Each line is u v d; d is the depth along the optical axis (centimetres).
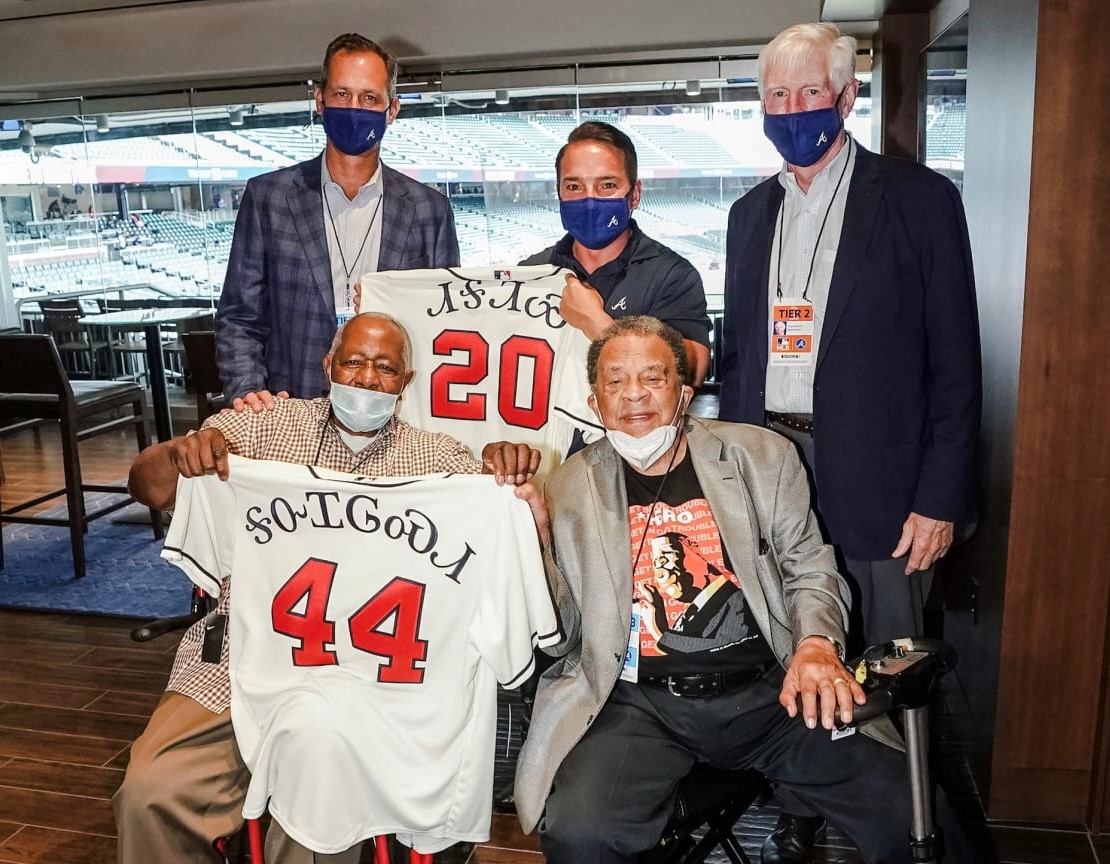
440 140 436
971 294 210
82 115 486
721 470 179
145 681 319
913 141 385
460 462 200
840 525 214
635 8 400
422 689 177
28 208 522
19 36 455
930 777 159
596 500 178
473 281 221
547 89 424
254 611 180
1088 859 221
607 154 216
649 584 176
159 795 178
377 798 173
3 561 423
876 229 208
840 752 171
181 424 534
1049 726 229
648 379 170
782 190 224
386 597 177
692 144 420
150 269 511
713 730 175
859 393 209
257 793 173
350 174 249
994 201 235
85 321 474
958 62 301
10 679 322
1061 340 213
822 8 367
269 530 179
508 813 245
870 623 220
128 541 454
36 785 261
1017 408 217
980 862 174
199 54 441
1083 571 221
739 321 228
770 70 205
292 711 171
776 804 248
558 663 186
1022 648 227
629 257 230
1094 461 216
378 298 224
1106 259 208
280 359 257
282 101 456
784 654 176
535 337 219
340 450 198
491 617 174
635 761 170
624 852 162
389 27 418
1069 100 202
